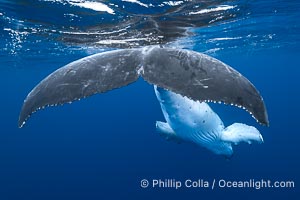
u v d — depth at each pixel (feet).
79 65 12.76
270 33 51.62
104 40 42.24
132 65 12.42
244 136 26.68
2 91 193.98
